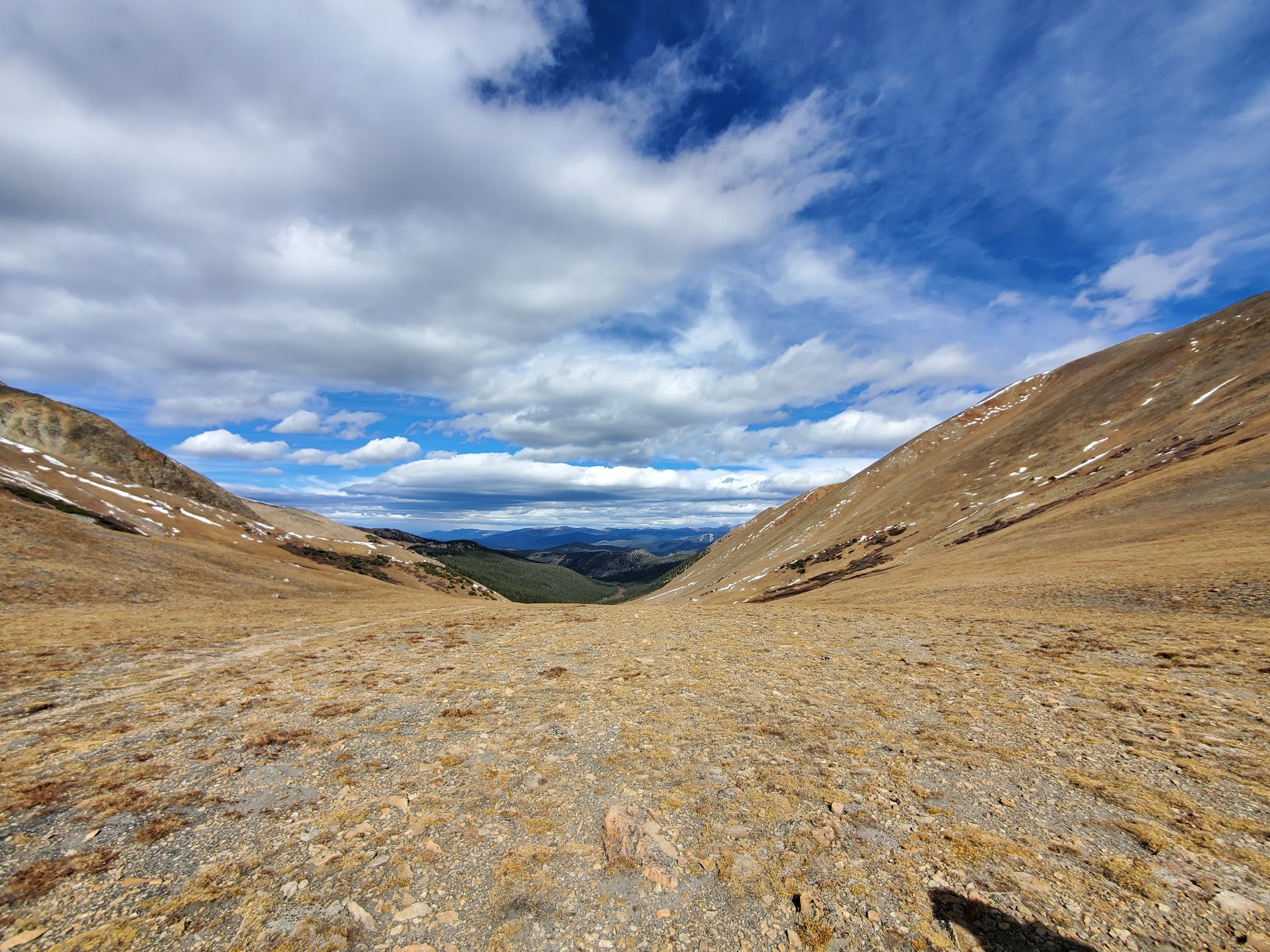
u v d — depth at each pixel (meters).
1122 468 65.50
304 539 132.62
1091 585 28.20
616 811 8.20
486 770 10.24
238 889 6.72
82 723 12.65
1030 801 8.45
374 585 73.81
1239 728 10.44
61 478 81.00
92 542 43.47
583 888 6.83
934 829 7.82
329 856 7.45
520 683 16.34
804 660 18.98
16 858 7.24
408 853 7.55
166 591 38.03
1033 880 6.57
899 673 16.61
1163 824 7.49
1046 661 16.83
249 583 48.62
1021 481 90.00
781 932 6.04
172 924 6.11
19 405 114.31
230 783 9.67
